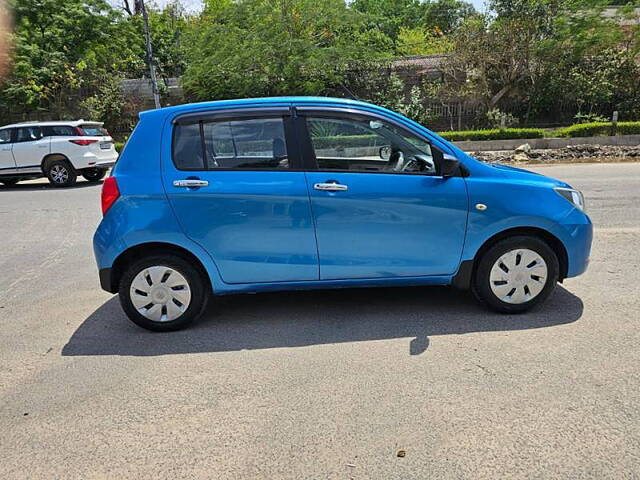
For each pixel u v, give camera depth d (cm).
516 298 430
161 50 3244
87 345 411
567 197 432
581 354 360
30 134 1426
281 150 414
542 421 286
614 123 1920
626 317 420
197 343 405
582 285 500
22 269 651
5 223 961
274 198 407
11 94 2381
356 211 411
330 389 328
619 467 248
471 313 441
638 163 1496
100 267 419
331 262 419
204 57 2495
